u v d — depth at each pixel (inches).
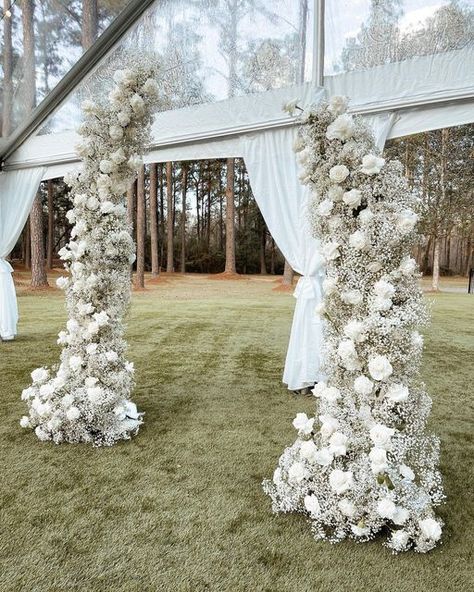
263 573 55.9
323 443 70.7
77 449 92.9
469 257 775.1
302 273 135.0
